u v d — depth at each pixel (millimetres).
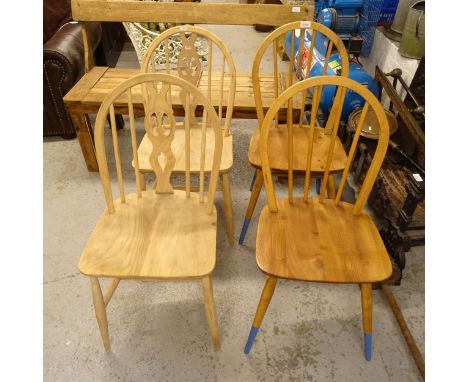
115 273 906
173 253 963
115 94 934
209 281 965
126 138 2250
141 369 1142
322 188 1122
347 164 1064
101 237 1005
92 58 1955
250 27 4000
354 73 1858
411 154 1665
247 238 1603
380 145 959
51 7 2484
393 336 1241
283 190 1874
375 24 2111
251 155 1318
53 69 1959
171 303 1341
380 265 932
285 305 1335
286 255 957
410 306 1336
